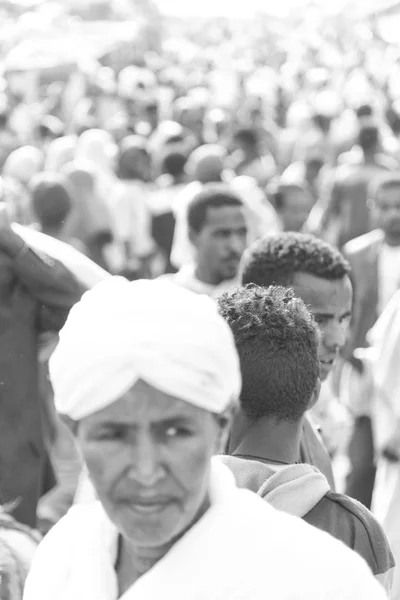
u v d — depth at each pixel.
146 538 1.75
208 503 1.85
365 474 6.47
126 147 11.95
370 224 10.81
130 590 1.79
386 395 5.19
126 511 1.75
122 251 11.84
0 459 4.61
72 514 2.00
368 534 2.67
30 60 23.42
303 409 2.78
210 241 5.88
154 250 12.01
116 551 1.92
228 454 2.85
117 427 1.73
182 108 17.73
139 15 36.84
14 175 12.96
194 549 1.78
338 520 2.65
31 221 10.04
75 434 1.81
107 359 1.69
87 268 4.61
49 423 5.03
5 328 4.54
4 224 4.43
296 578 1.76
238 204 5.90
